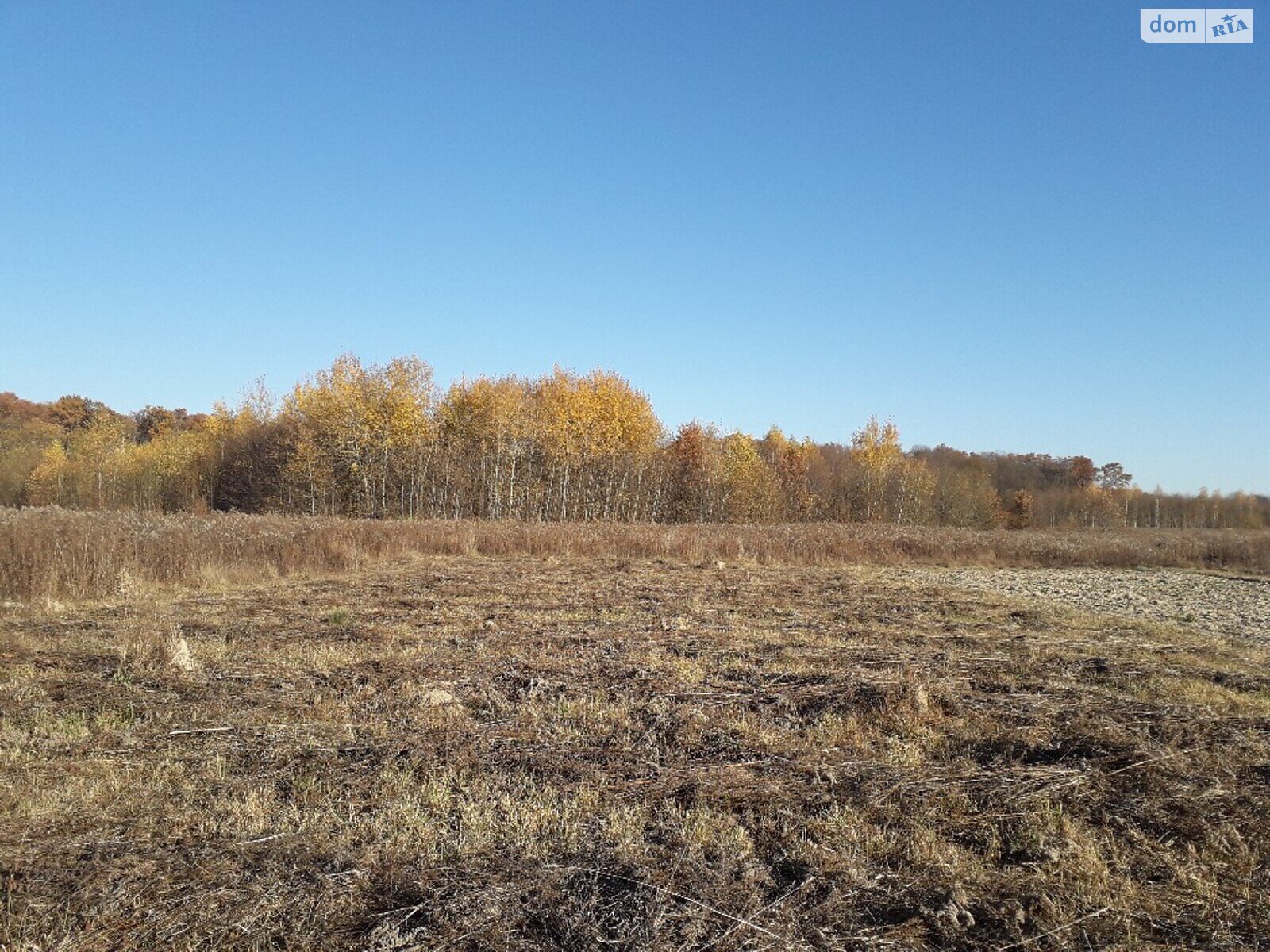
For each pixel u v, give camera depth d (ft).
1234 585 71.97
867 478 186.39
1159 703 24.47
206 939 11.85
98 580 45.39
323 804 16.58
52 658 28.45
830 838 15.31
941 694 25.14
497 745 20.08
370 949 11.59
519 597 47.62
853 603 48.47
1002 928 12.47
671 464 164.86
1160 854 14.87
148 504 151.64
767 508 164.14
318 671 27.61
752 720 22.70
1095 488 255.29
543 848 14.74
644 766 18.85
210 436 169.37
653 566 68.90
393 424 137.28
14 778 17.65
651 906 12.67
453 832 15.38
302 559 60.29
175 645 27.91
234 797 16.94
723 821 15.94
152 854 14.26
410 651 31.09
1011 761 19.63
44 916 12.27
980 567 86.58
